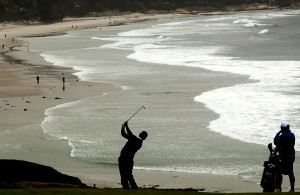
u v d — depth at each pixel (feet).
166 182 146.82
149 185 143.02
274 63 484.74
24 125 229.45
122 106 275.39
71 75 423.64
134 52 635.25
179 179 149.89
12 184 107.34
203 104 277.23
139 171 158.92
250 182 145.89
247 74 408.46
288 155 87.97
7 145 193.88
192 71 436.76
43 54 623.36
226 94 310.45
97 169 162.20
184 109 263.49
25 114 256.32
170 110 261.03
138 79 392.06
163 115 247.50
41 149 187.52
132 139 89.15
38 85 364.79
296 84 345.10
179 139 198.70
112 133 210.18
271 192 82.94
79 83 374.63
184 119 237.45
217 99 293.02
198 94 313.12
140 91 330.34
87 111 262.06
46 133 212.64
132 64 500.33
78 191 84.48
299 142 188.24
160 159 171.73
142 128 219.41
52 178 122.93
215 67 464.24
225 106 270.26
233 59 536.83
